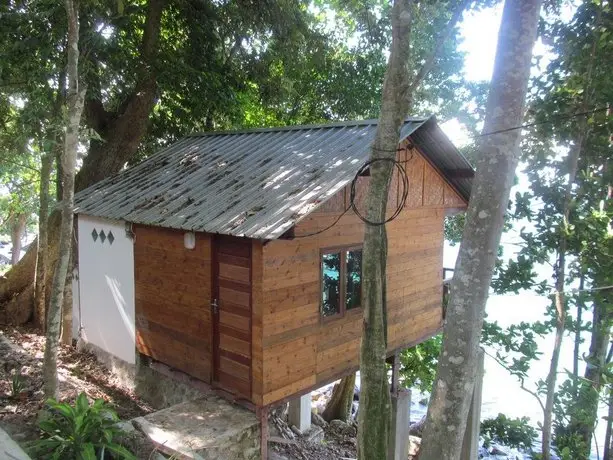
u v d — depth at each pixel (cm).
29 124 952
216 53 1284
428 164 905
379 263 441
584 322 816
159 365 777
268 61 1318
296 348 661
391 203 815
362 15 1338
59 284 618
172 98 1257
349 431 1152
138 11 1102
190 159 927
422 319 939
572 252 786
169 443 543
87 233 929
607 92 694
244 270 632
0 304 1175
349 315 749
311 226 666
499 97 404
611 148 756
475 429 877
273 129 930
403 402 884
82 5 878
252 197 664
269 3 1155
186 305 720
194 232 692
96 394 805
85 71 938
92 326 941
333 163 689
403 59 423
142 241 792
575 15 720
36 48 900
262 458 614
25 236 3406
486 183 403
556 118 635
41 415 591
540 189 789
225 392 670
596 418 780
